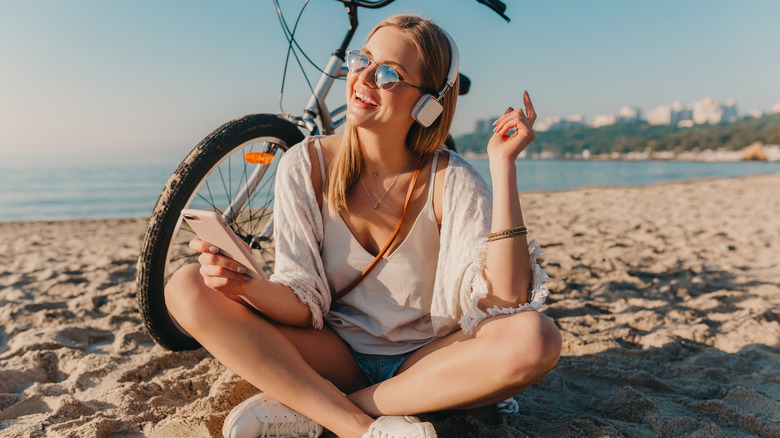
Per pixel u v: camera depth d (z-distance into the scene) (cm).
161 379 168
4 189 1967
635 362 199
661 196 1077
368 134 133
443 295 132
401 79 125
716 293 301
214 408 147
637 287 320
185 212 107
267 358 120
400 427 114
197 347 191
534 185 2066
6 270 348
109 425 136
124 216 1162
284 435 123
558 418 153
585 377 187
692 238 508
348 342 143
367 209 138
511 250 122
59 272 337
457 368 115
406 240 134
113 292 283
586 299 294
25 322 235
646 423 149
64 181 2447
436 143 137
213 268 115
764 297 301
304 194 137
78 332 218
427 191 136
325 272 140
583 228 576
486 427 138
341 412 119
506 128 132
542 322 112
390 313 137
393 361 141
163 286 165
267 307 125
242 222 191
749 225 608
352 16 192
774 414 157
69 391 164
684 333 231
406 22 128
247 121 176
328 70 197
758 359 206
